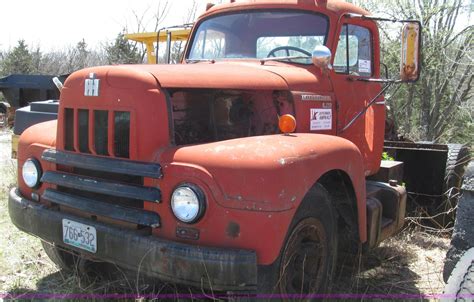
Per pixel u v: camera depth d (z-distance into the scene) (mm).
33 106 6473
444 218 5242
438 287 3988
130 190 2912
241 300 2818
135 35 7223
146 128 2959
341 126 4164
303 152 2926
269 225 2650
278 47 4219
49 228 3289
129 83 3012
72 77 3293
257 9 4383
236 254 2619
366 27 4555
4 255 4383
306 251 3111
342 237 3680
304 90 3787
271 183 2664
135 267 2838
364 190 3545
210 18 4641
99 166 3059
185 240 2768
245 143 2893
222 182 2684
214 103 3438
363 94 4441
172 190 2809
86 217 3152
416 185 5453
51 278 3988
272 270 2816
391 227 4207
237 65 3766
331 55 4039
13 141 6367
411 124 10758
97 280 3855
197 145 2934
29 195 3611
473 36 10250
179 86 3092
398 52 9430
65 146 3336
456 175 5277
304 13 4227
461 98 10727
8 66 22625
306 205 3027
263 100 3631
